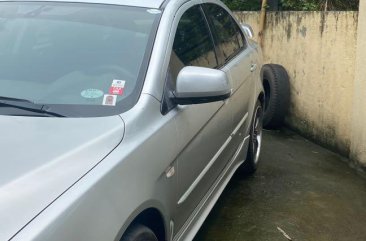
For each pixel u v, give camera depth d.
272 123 6.81
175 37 3.12
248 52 4.85
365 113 5.15
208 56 3.67
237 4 10.14
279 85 6.67
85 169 2.13
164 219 2.65
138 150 2.40
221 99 2.88
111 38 2.98
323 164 5.54
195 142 3.10
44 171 2.05
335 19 5.77
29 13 3.22
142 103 2.61
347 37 5.55
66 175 2.06
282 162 5.57
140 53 2.88
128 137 2.41
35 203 1.89
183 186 2.94
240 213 4.30
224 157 3.90
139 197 2.32
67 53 2.91
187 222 3.13
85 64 2.84
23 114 2.50
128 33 3.00
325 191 4.80
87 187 2.04
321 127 6.14
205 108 3.27
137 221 2.43
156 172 2.52
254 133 5.04
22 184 1.96
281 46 7.17
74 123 2.43
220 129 3.64
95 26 3.06
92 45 2.95
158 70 2.80
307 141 6.41
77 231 1.92
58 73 2.80
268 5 8.36
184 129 2.89
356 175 5.21
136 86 2.70
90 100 2.62
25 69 2.84
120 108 2.58
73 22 3.10
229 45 4.35
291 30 6.84
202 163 3.28
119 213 2.16
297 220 4.21
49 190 1.97
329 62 5.93
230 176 4.19
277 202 4.54
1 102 2.59
